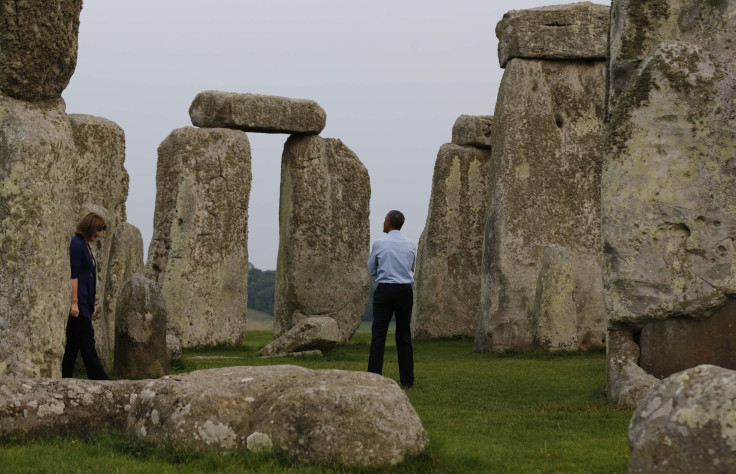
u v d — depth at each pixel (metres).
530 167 18.67
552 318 16.72
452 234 24.73
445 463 5.81
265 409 5.84
